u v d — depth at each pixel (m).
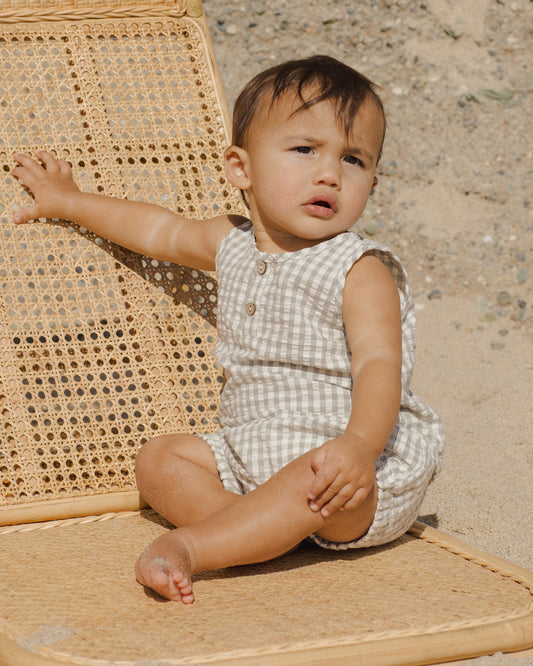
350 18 4.47
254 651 1.37
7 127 2.32
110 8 2.48
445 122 4.14
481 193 3.94
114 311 2.27
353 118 1.88
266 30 4.52
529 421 2.95
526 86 4.22
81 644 1.38
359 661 1.39
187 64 2.51
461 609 1.54
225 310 2.06
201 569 1.65
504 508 2.42
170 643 1.39
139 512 2.11
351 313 1.85
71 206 2.24
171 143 2.43
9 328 2.19
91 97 2.40
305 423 1.86
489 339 3.46
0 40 2.40
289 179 1.90
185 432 2.24
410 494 1.84
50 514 2.05
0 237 2.24
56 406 2.17
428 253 3.79
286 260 1.95
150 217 2.24
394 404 1.72
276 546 1.67
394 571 1.72
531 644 1.50
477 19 4.41
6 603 1.54
